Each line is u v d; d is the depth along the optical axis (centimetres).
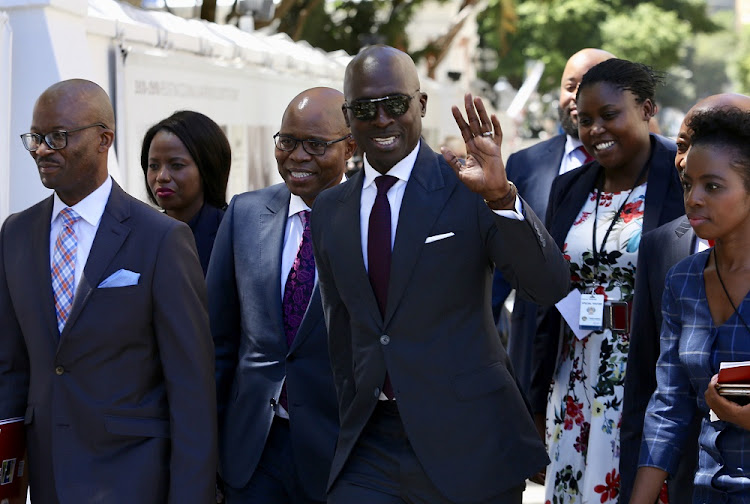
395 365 458
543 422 611
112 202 475
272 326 542
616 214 573
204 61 878
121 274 466
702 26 5334
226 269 564
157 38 796
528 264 434
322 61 1237
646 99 570
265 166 1035
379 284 467
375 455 476
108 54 755
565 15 4469
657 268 500
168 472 473
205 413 469
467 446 455
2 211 644
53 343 466
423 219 460
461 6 2489
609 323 560
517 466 462
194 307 477
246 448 540
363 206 479
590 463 562
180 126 624
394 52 464
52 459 462
